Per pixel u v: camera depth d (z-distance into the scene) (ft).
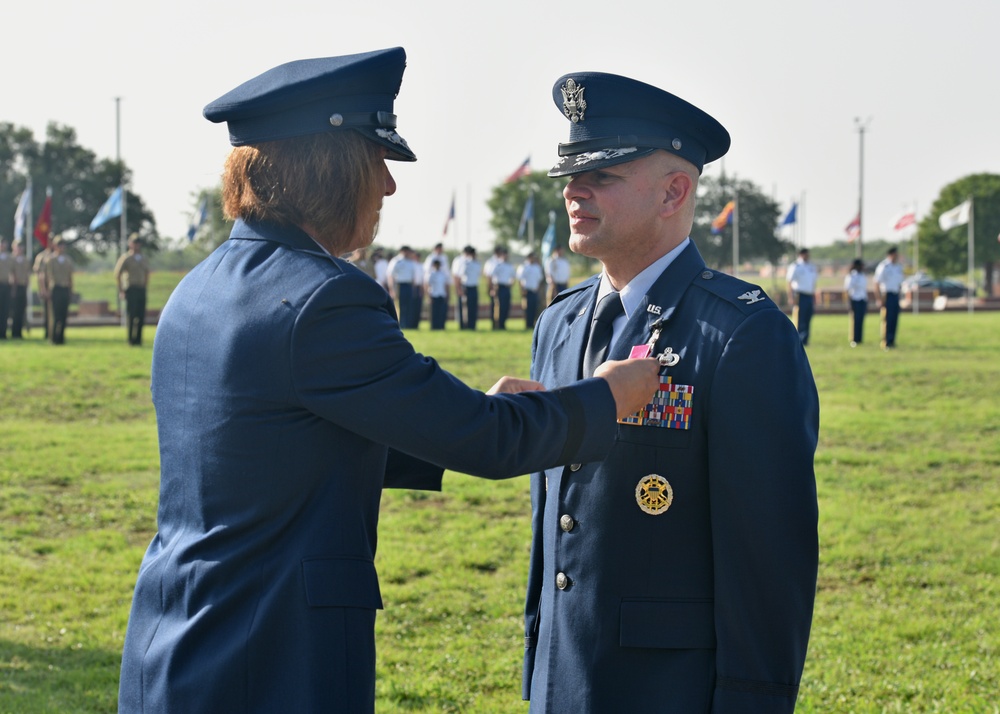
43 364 54.34
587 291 8.63
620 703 7.45
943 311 133.80
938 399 42.22
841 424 35.76
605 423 6.93
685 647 7.36
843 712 13.99
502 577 19.77
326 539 6.48
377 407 6.38
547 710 7.73
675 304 7.68
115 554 21.35
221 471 6.53
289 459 6.44
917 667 15.48
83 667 15.75
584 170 7.65
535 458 6.70
